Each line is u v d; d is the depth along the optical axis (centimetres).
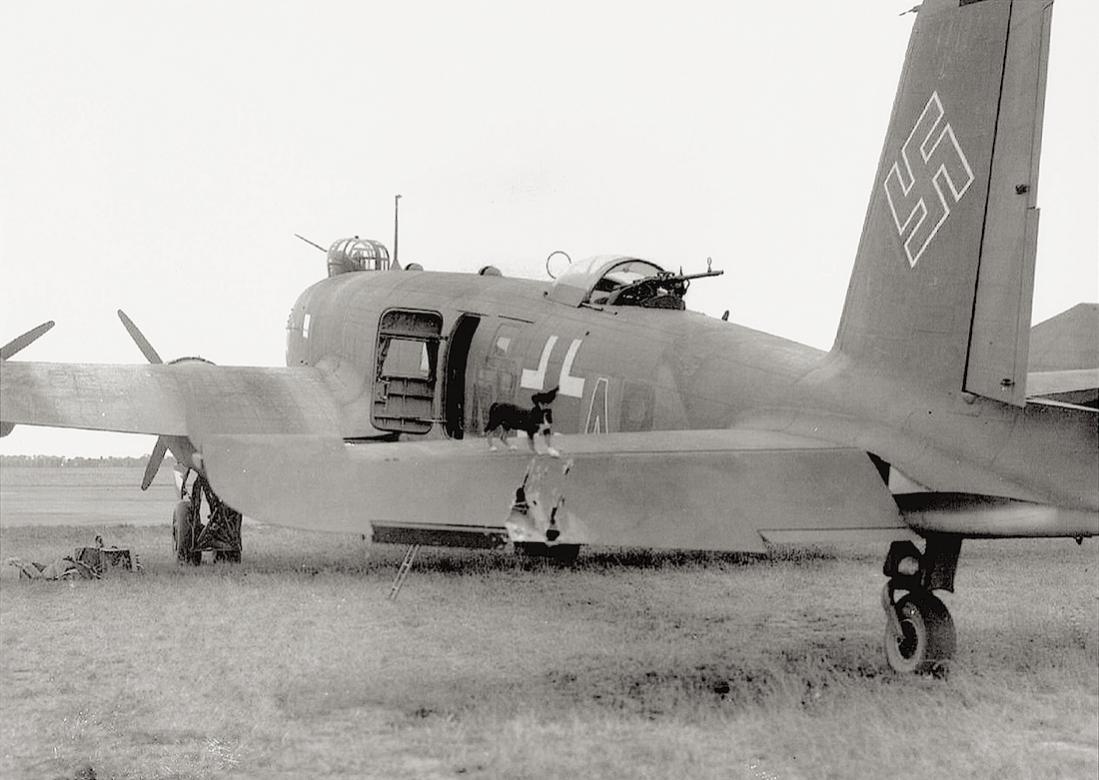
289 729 666
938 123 772
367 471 634
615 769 588
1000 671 779
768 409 893
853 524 697
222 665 825
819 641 933
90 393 1323
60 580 1249
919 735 634
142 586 1196
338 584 1230
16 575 1305
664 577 1292
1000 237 728
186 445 1380
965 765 586
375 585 1226
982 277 737
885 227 813
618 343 1128
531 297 1312
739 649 895
